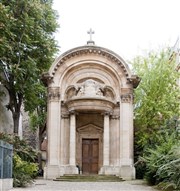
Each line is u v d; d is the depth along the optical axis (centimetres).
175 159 2359
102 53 3628
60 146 3538
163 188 2283
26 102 3847
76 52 3622
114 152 3575
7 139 2759
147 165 2780
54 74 3600
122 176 3419
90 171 3641
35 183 2825
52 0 4100
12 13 3297
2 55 3225
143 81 4356
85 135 3688
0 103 3809
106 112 3528
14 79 3553
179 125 3547
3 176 2153
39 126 4700
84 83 3569
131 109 3591
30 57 3541
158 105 4203
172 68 4459
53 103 3562
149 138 3991
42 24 3803
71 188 2403
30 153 2897
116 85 3650
